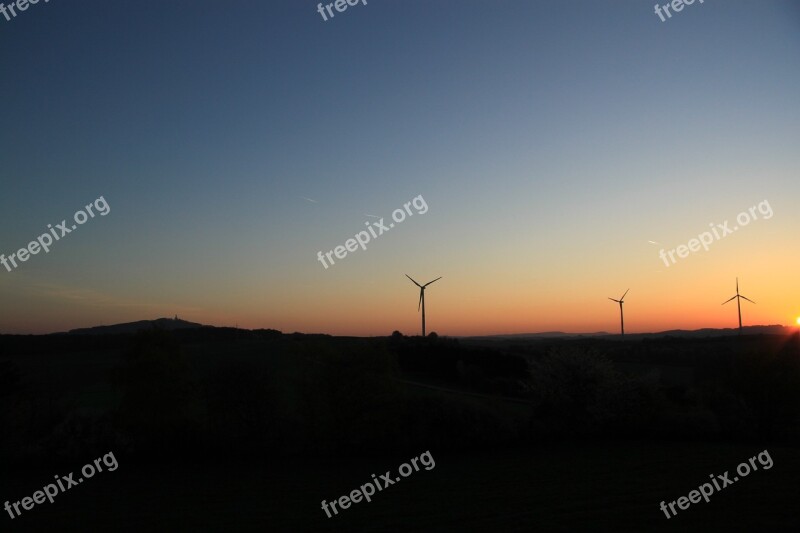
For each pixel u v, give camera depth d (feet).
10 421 107.45
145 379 117.29
